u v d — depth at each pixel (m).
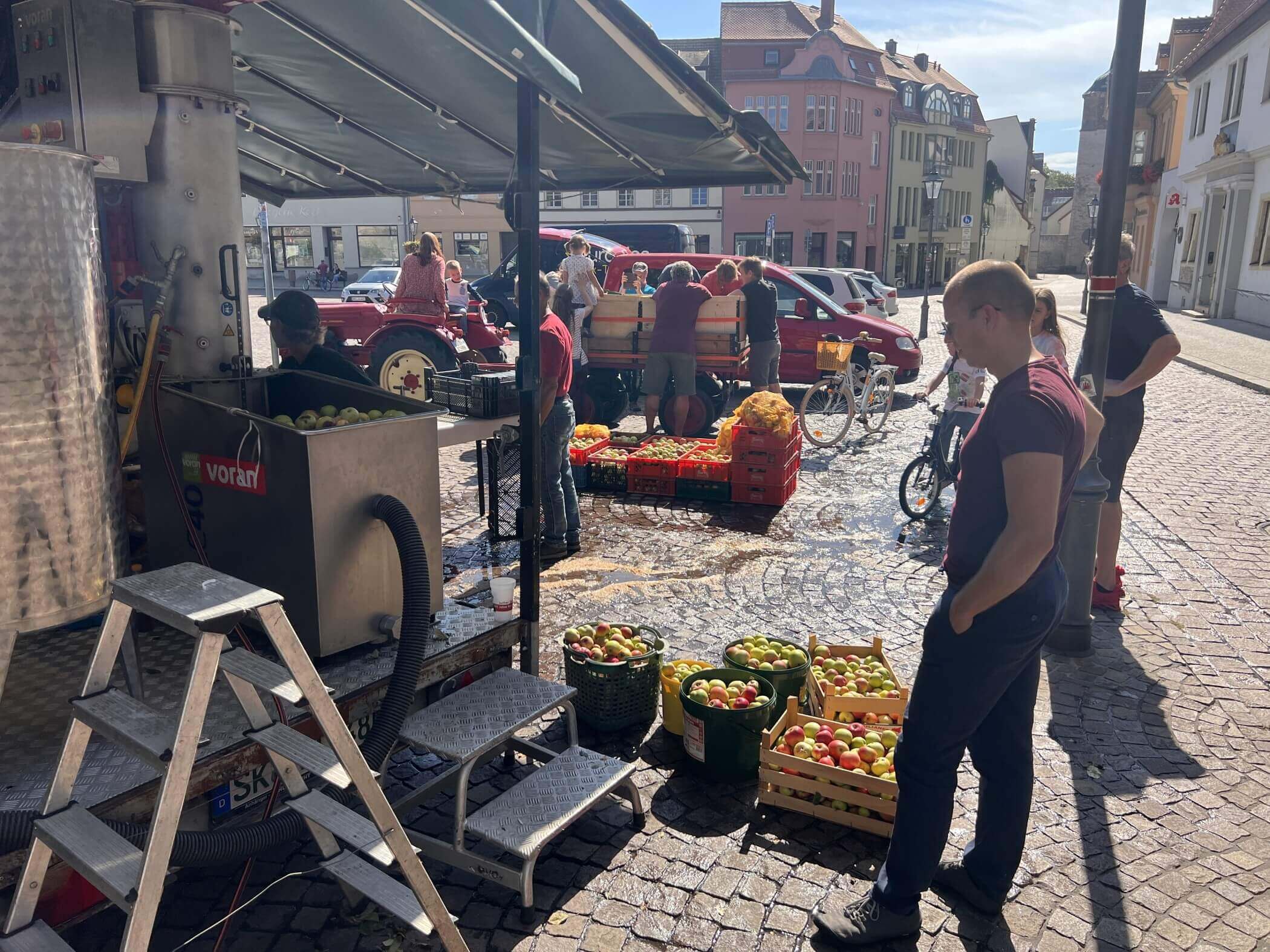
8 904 2.39
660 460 8.13
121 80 3.36
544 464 6.35
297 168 6.52
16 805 2.40
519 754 3.96
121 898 2.01
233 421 3.24
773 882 3.16
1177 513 7.63
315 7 3.72
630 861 3.26
